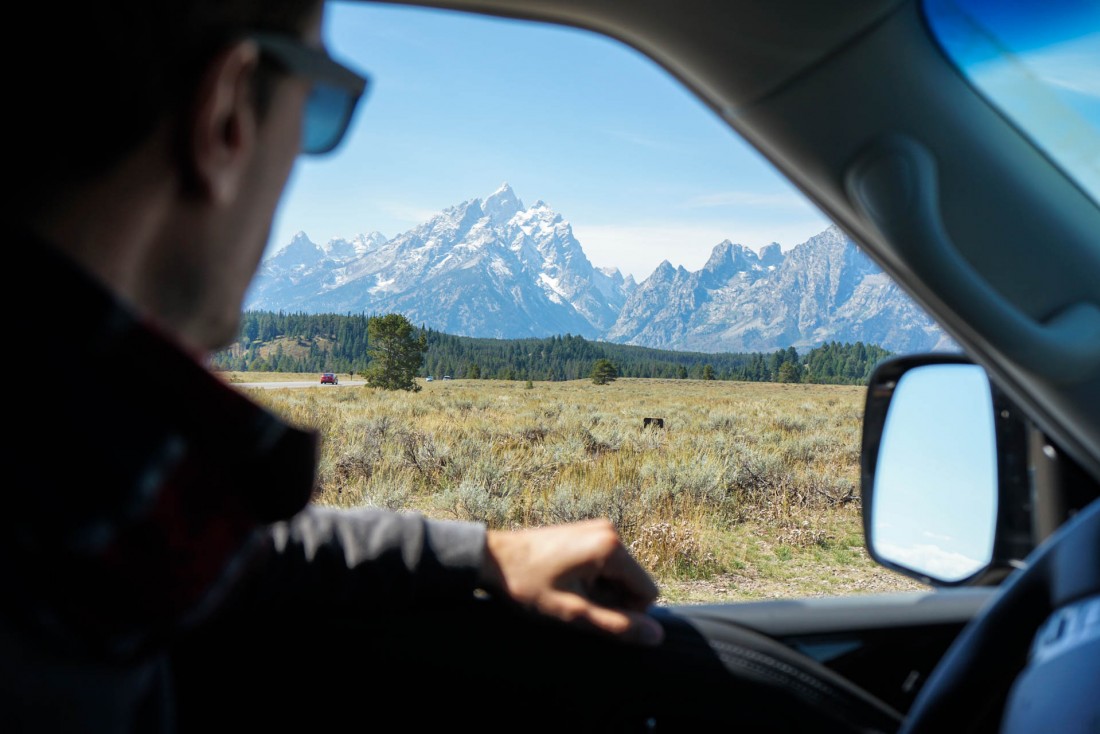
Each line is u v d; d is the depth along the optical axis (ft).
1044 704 2.40
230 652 4.07
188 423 2.02
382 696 4.20
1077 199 4.33
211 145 1.95
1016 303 4.43
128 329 1.86
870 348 617.62
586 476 36.94
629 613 4.04
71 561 1.83
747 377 632.38
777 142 4.83
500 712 4.24
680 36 4.62
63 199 1.83
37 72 1.75
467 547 4.05
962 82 4.31
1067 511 5.00
